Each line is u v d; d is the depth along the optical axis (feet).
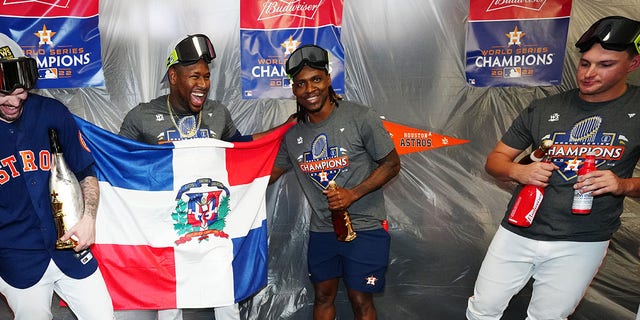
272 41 9.37
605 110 6.65
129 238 7.79
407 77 9.52
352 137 7.61
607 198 6.75
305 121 7.93
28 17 8.96
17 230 6.40
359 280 7.77
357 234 7.81
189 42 7.41
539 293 7.37
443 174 9.75
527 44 9.28
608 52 6.24
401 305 10.02
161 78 9.43
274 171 8.61
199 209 7.93
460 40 9.41
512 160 7.73
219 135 8.09
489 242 9.81
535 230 7.16
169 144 7.69
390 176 7.65
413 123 9.61
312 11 9.30
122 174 7.65
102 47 9.30
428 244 9.91
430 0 9.36
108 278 7.79
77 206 6.51
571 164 6.80
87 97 9.37
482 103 9.53
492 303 7.71
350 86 9.54
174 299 7.98
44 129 6.45
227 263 8.11
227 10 9.34
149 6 9.28
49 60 9.13
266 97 9.52
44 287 6.64
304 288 10.01
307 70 7.31
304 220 9.91
